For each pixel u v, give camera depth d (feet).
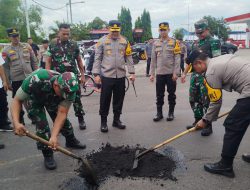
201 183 12.48
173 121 21.33
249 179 12.70
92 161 14.62
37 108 13.55
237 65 12.35
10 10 160.04
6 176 13.76
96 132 19.54
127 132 19.29
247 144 16.55
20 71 20.61
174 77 20.62
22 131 11.94
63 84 11.78
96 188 12.36
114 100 19.98
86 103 29.19
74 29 121.19
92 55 32.86
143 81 44.21
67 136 16.39
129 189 12.20
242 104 12.28
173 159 14.75
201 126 13.48
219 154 15.29
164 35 20.57
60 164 14.73
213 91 12.59
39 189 12.50
